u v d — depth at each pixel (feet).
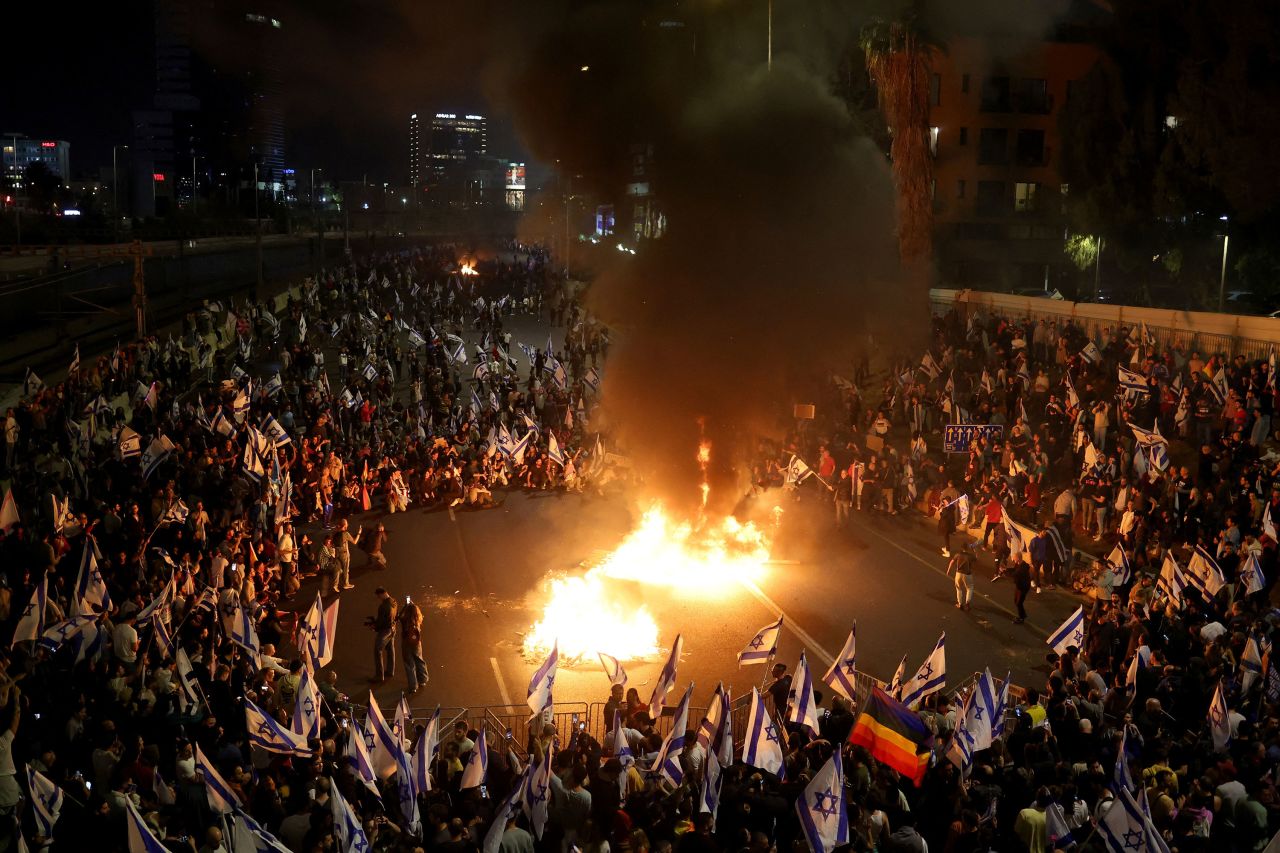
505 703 65.98
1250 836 38.32
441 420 134.00
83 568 58.49
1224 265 155.84
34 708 54.70
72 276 205.77
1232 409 97.04
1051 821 36.99
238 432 105.19
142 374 132.77
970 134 233.96
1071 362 119.65
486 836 36.78
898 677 54.08
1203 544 77.71
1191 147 156.97
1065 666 58.18
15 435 97.71
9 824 40.04
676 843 38.93
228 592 64.80
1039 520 96.58
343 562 85.46
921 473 107.04
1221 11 146.72
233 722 52.13
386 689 68.18
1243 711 52.42
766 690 60.44
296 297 232.73
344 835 35.58
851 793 42.27
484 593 85.46
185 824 41.42
